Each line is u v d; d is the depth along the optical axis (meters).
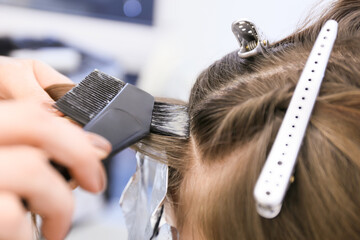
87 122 0.35
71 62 1.12
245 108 0.35
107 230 0.93
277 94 0.34
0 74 0.49
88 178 0.26
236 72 0.41
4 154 0.22
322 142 0.31
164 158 0.40
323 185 0.30
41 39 1.18
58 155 0.24
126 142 0.35
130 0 1.24
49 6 1.21
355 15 0.41
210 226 0.35
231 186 0.33
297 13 1.06
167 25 1.29
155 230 0.41
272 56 0.41
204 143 0.37
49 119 0.24
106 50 1.25
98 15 1.24
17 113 0.23
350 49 0.37
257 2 1.15
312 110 0.31
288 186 0.28
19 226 0.21
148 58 1.20
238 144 0.35
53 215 0.24
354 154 0.30
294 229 0.31
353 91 0.32
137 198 0.47
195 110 0.40
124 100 0.37
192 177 0.38
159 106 0.40
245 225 0.33
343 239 0.31
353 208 0.30
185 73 0.95
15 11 1.16
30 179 0.22
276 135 0.31
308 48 0.40
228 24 1.23
